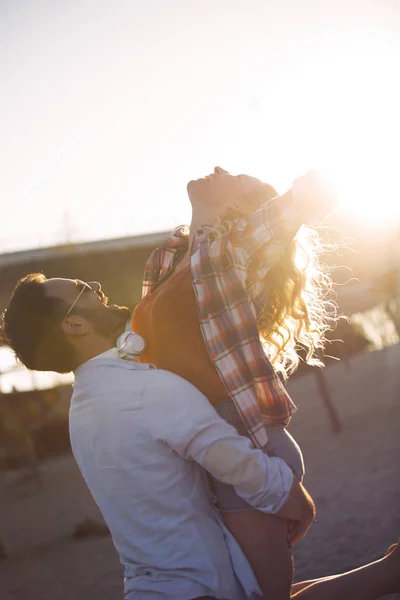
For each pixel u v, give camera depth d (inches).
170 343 98.4
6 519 614.2
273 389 93.0
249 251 92.6
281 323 99.8
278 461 93.5
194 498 95.0
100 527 517.3
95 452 95.7
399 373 1031.6
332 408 752.3
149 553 93.7
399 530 349.7
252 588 93.7
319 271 106.6
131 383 94.3
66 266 1031.0
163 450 93.7
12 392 855.1
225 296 92.7
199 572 92.0
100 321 98.1
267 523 94.7
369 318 1296.8
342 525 380.5
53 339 96.9
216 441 90.7
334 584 100.6
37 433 838.5
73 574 427.8
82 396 97.1
